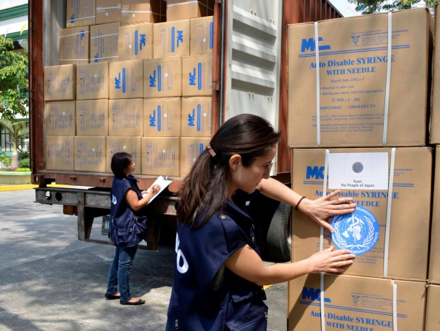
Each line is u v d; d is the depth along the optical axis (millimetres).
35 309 3898
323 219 1783
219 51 3826
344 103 1765
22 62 14516
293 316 1865
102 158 4457
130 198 3807
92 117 4520
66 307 3947
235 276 1471
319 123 1806
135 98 4250
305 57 1826
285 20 4887
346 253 1746
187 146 3986
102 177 4410
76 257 5621
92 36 4809
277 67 4676
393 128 1688
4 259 5512
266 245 4969
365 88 1729
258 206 4938
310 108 1819
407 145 1669
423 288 1654
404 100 1670
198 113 3936
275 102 4691
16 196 11992
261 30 4383
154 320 3676
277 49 4668
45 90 4805
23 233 7043
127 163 3900
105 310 3885
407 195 1670
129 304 3996
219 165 1457
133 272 5000
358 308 1749
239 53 4102
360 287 1738
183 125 4012
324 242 1804
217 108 3834
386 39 1690
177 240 1515
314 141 1815
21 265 5250
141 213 3926
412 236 1666
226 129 1457
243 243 1428
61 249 6023
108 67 4398
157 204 4039
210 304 1425
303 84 1830
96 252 5871
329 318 1801
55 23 5039
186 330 1447
